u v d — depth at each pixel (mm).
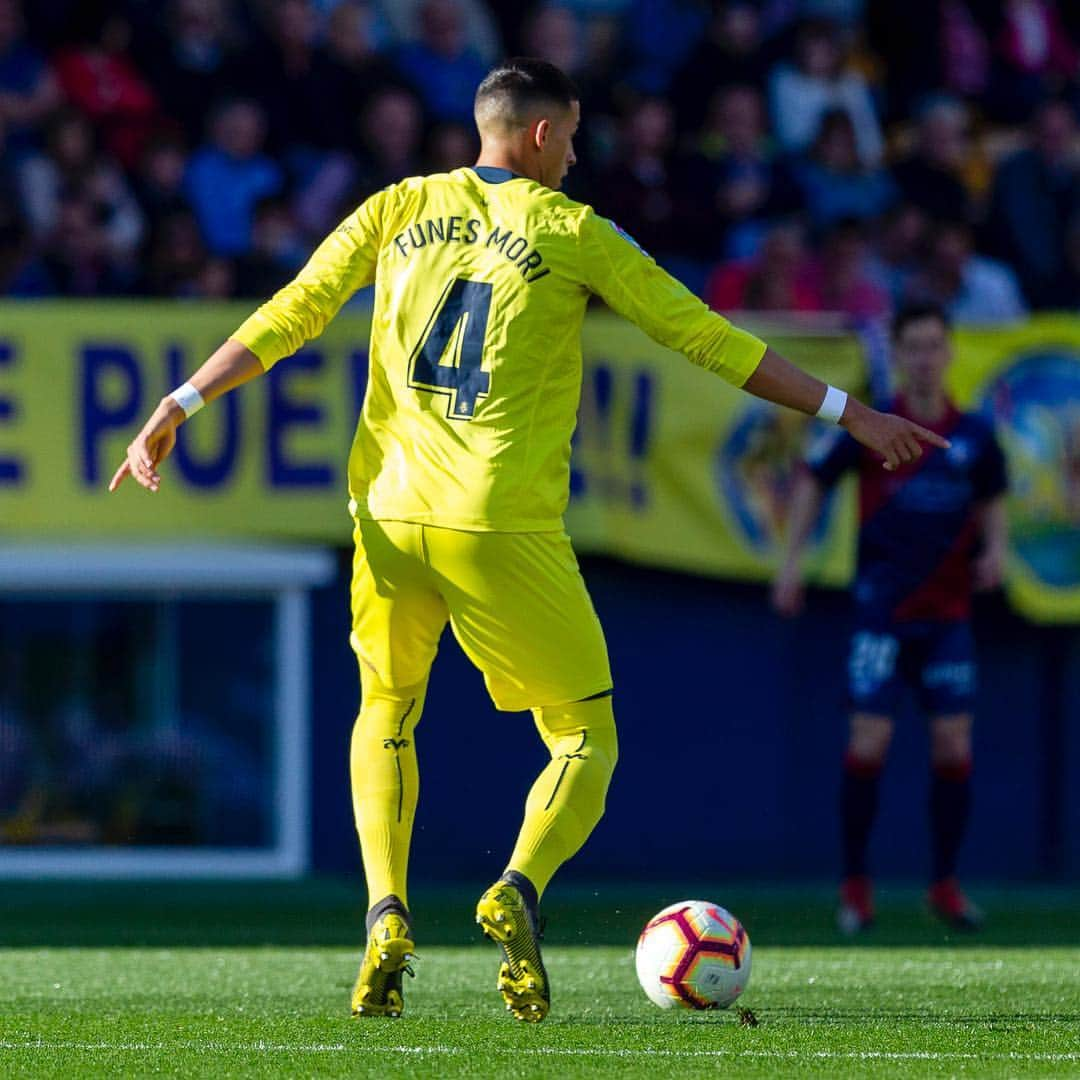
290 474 31891
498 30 44156
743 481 32469
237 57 39656
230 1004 15961
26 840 32250
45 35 40875
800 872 33188
